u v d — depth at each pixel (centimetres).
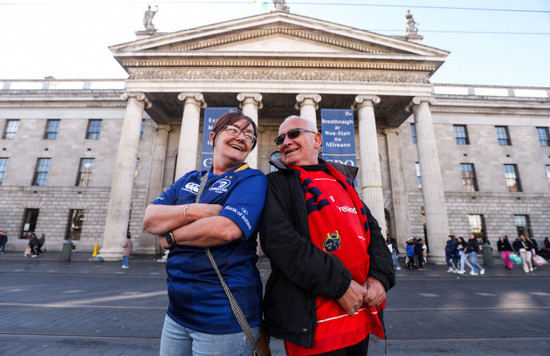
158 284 960
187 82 2027
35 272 1197
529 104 2748
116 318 537
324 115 1955
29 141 2719
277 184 170
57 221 2525
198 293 133
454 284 1063
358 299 137
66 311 583
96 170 2616
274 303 148
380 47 2134
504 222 2530
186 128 1934
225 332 128
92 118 2744
